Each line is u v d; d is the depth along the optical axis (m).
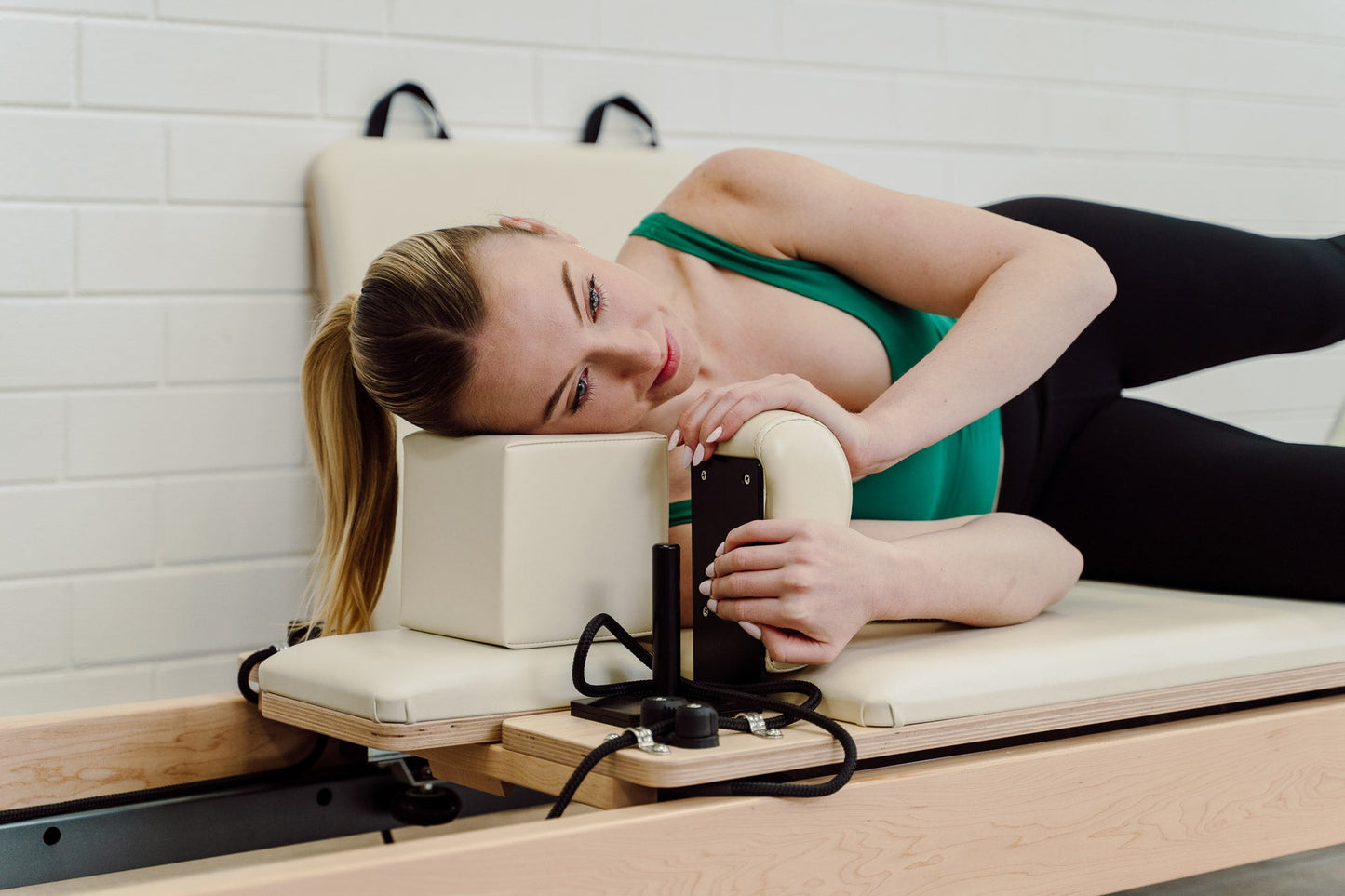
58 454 1.92
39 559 1.90
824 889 0.87
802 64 2.43
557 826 0.79
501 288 1.06
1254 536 1.43
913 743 0.93
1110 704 1.04
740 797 0.86
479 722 0.99
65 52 1.91
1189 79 2.82
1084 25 2.70
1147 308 1.70
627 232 2.02
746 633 1.00
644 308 1.15
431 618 1.13
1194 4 2.81
